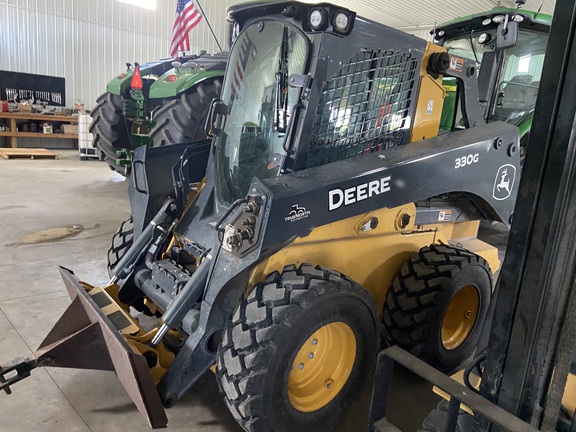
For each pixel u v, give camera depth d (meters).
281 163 1.97
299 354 1.81
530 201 1.19
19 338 2.50
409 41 2.16
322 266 1.96
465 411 1.44
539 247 1.18
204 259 1.96
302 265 1.85
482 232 5.54
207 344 1.83
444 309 2.26
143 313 2.69
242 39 2.33
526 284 1.21
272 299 1.68
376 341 2.01
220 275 1.76
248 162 2.22
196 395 2.18
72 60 10.17
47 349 1.87
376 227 2.16
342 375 1.94
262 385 1.62
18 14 9.38
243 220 1.71
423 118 2.35
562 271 1.20
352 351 1.94
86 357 1.94
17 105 9.55
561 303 1.22
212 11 11.57
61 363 1.90
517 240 1.22
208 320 1.79
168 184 2.51
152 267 2.30
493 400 1.31
